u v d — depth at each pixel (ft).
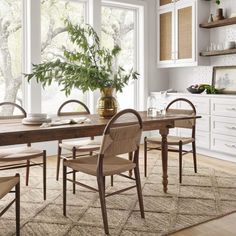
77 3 15.58
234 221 7.42
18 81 14.21
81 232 6.79
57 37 15.12
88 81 8.61
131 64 17.61
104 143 6.63
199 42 15.21
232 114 12.91
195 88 15.07
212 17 14.83
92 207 8.18
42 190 9.53
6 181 6.03
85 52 9.58
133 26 17.56
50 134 6.96
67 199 8.75
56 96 15.25
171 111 11.76
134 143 7.40
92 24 15.37
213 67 15.40
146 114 10.14
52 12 14.90
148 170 11.78
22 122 7.88
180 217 7.57
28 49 13.94
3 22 13.74
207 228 7.05
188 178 10.75
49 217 7.56
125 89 17.46
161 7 17.06
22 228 6.97
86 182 10.35
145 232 6.80
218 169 12.03
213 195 9.09
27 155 8.57
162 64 17.26
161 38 17.25
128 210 7.98
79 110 15.93
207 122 14.08
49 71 9.17
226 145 13.28
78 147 9.71
